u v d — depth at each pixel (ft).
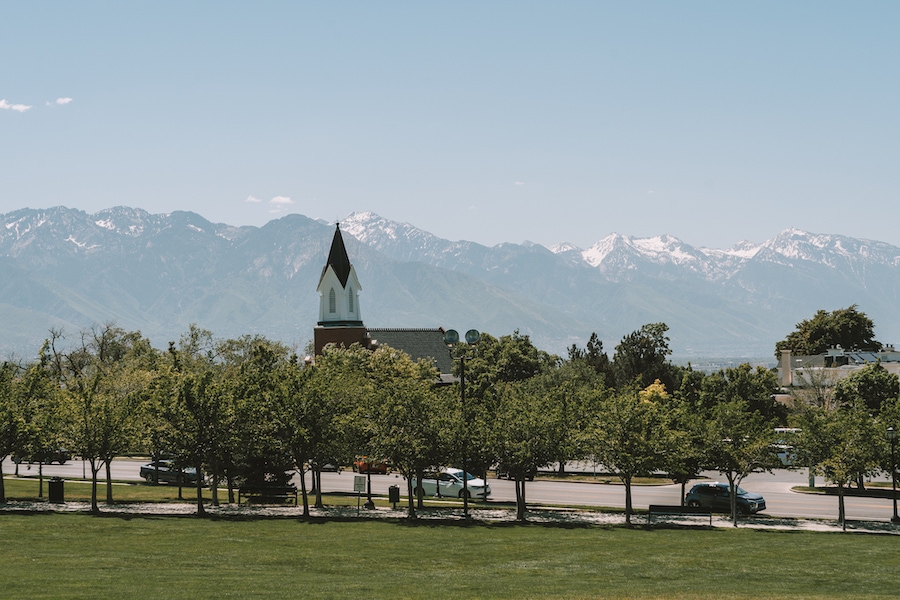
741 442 182.70
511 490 241.14
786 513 200.44
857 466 176.86
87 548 134.41
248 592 103.30
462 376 196.54
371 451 183.21
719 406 191.93
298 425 175.42
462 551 140.36
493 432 177.17
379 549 139.85
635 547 147.33
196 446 178.70
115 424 181.88
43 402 192.24
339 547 140.56
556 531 163.63
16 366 219.61
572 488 247.29
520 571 125.18
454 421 178.81
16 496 205.77
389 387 192.03
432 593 106.11
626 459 175.83
